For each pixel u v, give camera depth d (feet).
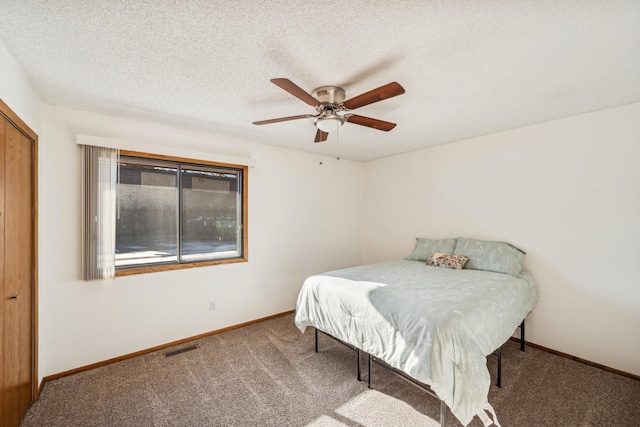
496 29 4.66
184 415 6.11
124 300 8.61
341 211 14.85
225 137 10.75
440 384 4.95
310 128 9.81
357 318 6.94
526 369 7.97
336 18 4.38
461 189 11.51
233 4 4.07
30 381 6.42
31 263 6.50
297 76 6.18
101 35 4.79
